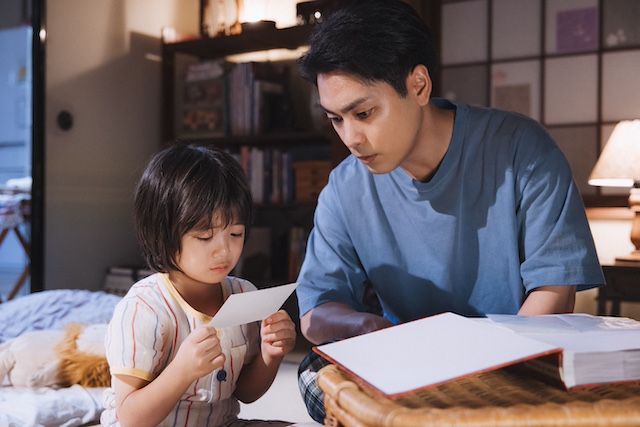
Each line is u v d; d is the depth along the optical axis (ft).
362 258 5.16
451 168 4.67
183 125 13.42
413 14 3.99
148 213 3.93
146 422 3.67
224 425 4.25
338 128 4.00
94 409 6.38
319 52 3.80
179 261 3.92
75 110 12.17
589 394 2.67
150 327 3.85
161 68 13.80
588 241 4.60
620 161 10.37
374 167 4.04
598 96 11.54
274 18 13.29
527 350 2.63
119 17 12.92
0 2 20.21
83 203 12.35
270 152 12.53
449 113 4.78
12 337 8.25
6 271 20.07
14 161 20.29
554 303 4.47
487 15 12.22
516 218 4.72
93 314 8.79
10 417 5.91
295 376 8.35
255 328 4.38
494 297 4.90
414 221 4.88
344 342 2.99
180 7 14.15
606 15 11.46
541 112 11.91
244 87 12.71
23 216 14.64
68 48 12.04
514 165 4.67
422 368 2.61
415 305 5.11
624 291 10.18
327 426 2.83
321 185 12.09
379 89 3.80
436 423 2.29
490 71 12.22
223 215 3.83
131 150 13.25
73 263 12.19
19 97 20.42
